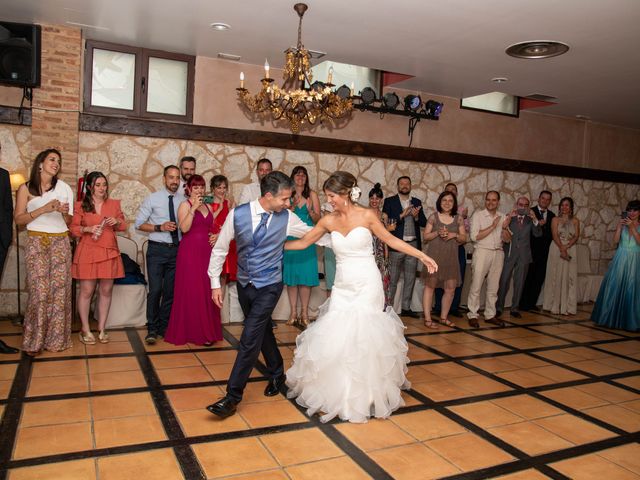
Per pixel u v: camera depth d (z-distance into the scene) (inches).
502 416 137.5
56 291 171.5
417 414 136.3
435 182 298.0
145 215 192.5
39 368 156.8
